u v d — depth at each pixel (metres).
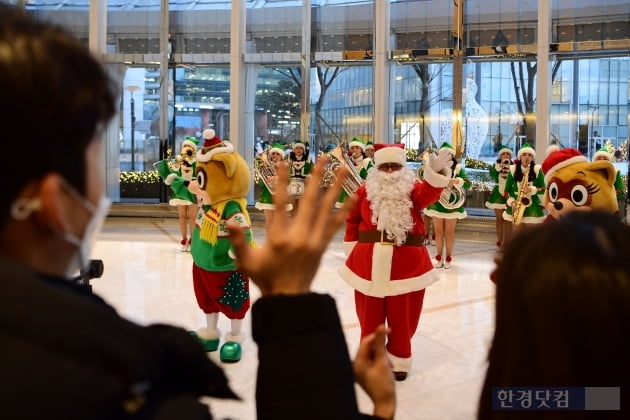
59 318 0.57
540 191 7.60
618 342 0.73
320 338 0.84
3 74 0.59
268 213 9.36
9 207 0.61
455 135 10.31
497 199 8.53
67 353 0.57
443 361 3.95
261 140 11.65
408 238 3.60
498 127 10.41
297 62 11.28
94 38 11.26
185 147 8.02
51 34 0.65
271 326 0.84
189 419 0.67
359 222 3.82
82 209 0.68
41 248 0.67
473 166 10.53
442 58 10.54
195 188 3.83
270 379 0.82
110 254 7.81
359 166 8.38
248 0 11.42
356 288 3.62
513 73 10.26
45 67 0.61
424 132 10.88
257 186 11.62
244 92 11.40
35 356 0.56
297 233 0.87
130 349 0.59
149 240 9.10
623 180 9.34
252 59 11.25
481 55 10.23
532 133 10.23
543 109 9.67
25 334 0.56
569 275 0.74
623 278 0.73
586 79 9.86
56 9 11.52
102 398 0.57
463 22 10.21
